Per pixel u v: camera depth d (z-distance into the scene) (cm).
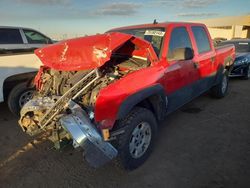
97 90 305
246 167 323
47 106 315
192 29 445
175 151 366
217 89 607
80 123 271
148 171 318
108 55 280
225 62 596
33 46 877
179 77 388
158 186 290
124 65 362
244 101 612
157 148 375
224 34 3067
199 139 404
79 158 352
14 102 473
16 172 321
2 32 805
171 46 375
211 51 511
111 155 278
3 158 354
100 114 271
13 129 450
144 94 302
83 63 294
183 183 294
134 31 424
